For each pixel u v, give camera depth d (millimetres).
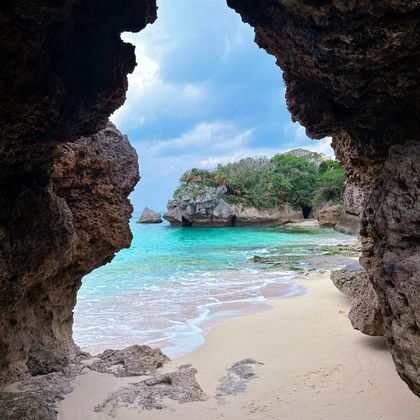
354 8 5039
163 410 7387
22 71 5387
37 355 8820
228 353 10320
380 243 5602
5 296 7070
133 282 20938
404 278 4816
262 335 11570
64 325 10125
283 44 6727
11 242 6836
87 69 6355
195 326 13180
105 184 9820
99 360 9570
